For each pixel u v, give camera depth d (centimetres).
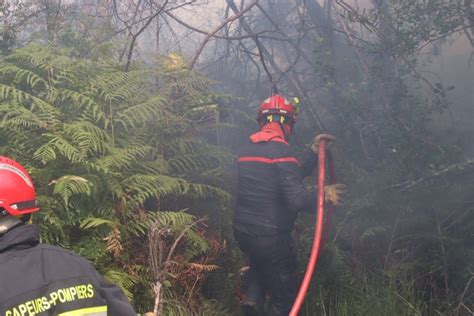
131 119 414
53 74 421
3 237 203
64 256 205
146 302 386
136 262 393
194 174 464
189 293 411
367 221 493
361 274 469
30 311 190
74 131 379
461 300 425
